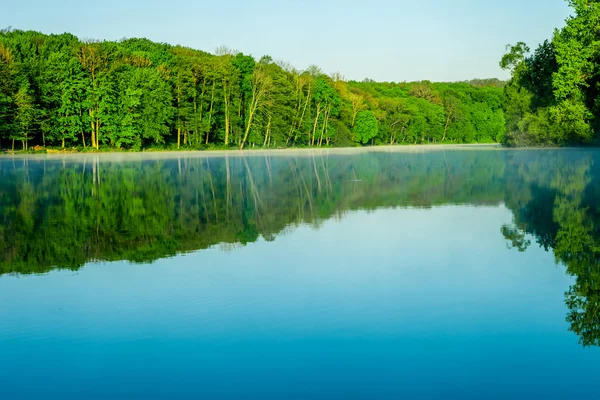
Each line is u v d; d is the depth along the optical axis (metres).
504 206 22.78
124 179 38.16
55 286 11.52
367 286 11.23
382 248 14.75
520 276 11.87
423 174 40.72
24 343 8.62
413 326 9.09
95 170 46.78
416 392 7.05
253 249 14.78
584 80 57.38
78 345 8.52
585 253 13.90
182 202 25.34
